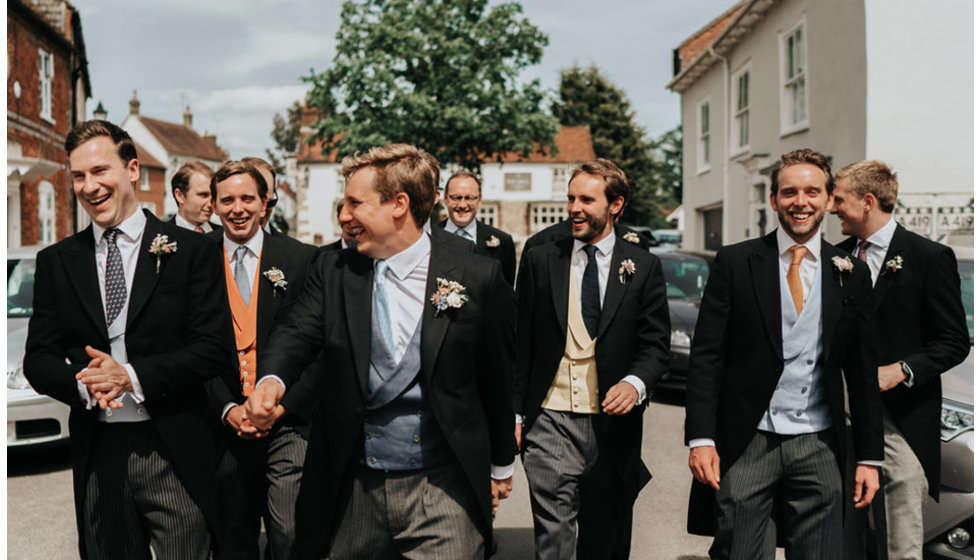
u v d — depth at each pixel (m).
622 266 3.49
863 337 2.97
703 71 20.23
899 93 11.11
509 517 5.09
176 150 59.09
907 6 11.06
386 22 25.03
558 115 57.06
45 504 5.21
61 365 2.65
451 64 25.58
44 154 19.62
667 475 5.86
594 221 3.46
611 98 57.56
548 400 3.50
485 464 2.48
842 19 12.02
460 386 2.45
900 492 3.30
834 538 2.92
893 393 3.31
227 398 3.24
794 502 2.99
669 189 73.19
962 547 3.67
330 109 26.80
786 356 2.96
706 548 4.49
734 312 3.03
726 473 3.01
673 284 9.23
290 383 2.42
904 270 3.33
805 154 2.98
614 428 3.41
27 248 7.58
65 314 2.72
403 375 2.41
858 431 2.98
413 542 2.45
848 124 11.87
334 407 2.42
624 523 3.47
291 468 3.35
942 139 11.06
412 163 2.43
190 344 2.79
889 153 11.13
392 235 2.44
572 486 3.43
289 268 3.60
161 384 2.65
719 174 19.09
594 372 3.45
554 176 46.31
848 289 2.96
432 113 24.61
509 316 2.54
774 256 3.01
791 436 2.94
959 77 11.02
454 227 5.86
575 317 3.50
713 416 3.02
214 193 3.52
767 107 15.61
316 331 2.50
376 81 24.64
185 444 2.78
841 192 3.46
